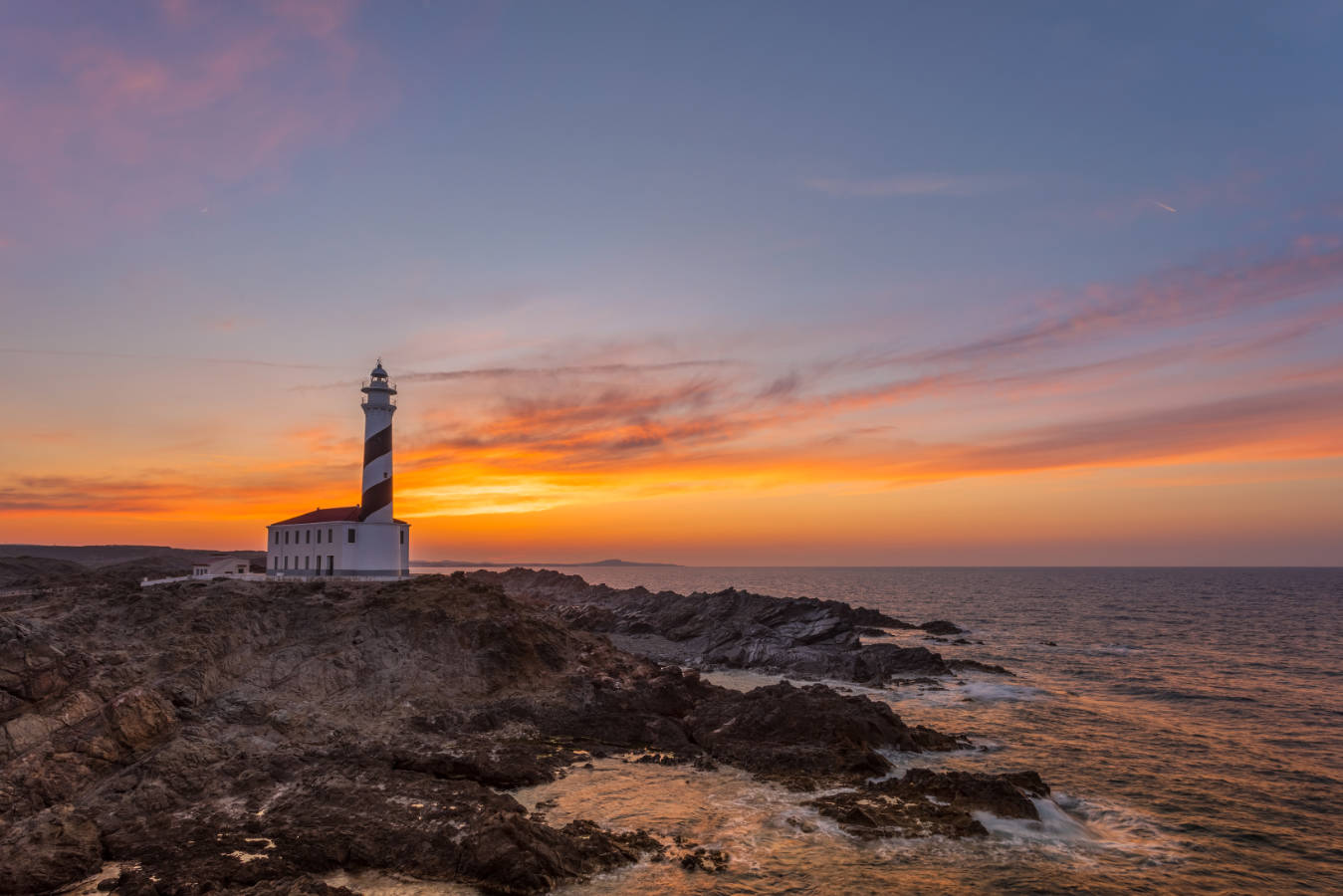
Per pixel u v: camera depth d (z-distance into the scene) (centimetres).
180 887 2680
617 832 3325
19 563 11556
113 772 3641
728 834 3341
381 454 7694
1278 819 3628
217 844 3027
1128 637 10481
